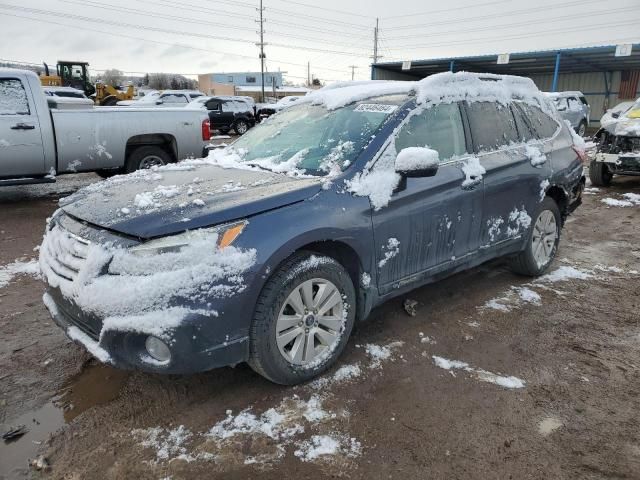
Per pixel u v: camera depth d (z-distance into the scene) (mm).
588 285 4773
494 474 2389
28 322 3932
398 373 3211
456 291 4566
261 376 3174
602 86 33781
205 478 2352
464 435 2650
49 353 3471
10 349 3520
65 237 2943
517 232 4488
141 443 2580
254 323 2785
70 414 2818
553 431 2688
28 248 5863
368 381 3119
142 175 3758
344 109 3975
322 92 4547
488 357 3428
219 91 80500
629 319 4039
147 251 2574
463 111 4098
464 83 4227
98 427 2705
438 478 2363
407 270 3586
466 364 3330
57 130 7840
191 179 3467
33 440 2609
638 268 5297
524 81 5105
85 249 2766
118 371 3246
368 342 3602
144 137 8828
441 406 2887
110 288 2555
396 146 3502
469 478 2365
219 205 2830
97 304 2564
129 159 8773
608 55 25719
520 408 2879
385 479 2357
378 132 3488
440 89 3957
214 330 2615
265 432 2656
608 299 4438
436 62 29703
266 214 2836
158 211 2791
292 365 2979
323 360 3121
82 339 2762
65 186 10031
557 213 4984
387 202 3311
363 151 3377
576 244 6223
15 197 8875
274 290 2812
